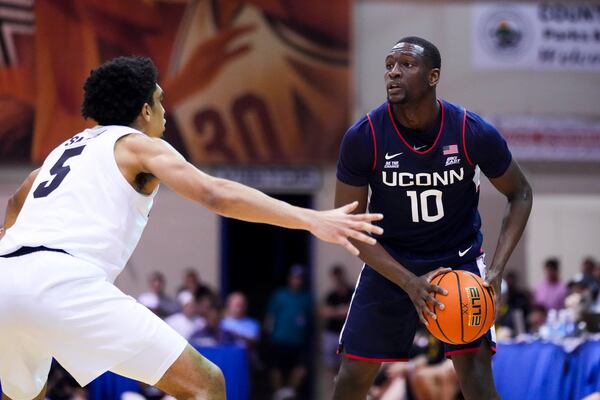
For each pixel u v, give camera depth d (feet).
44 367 25.91
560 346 46.91
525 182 29.76
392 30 91.76
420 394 50.60
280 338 85.30
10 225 27.73
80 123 86.22
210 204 23.38
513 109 93.20
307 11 89.71
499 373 50.67
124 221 24.49
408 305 30.14
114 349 23.52
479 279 27.96
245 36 89.35
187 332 66.39
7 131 85.56
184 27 88.48
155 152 24.39
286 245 94.79
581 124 94.02
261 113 89.61
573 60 94.02
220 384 24.63
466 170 28.50
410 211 28.96
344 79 89.92
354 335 30.81
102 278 23.86
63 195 24.31
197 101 88.89
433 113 27.96
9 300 23.36
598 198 98.02
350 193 29.48
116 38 86.99
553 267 88.43
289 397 81.30
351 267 92.79
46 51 86.02
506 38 92.94
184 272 92.48
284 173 90.58
